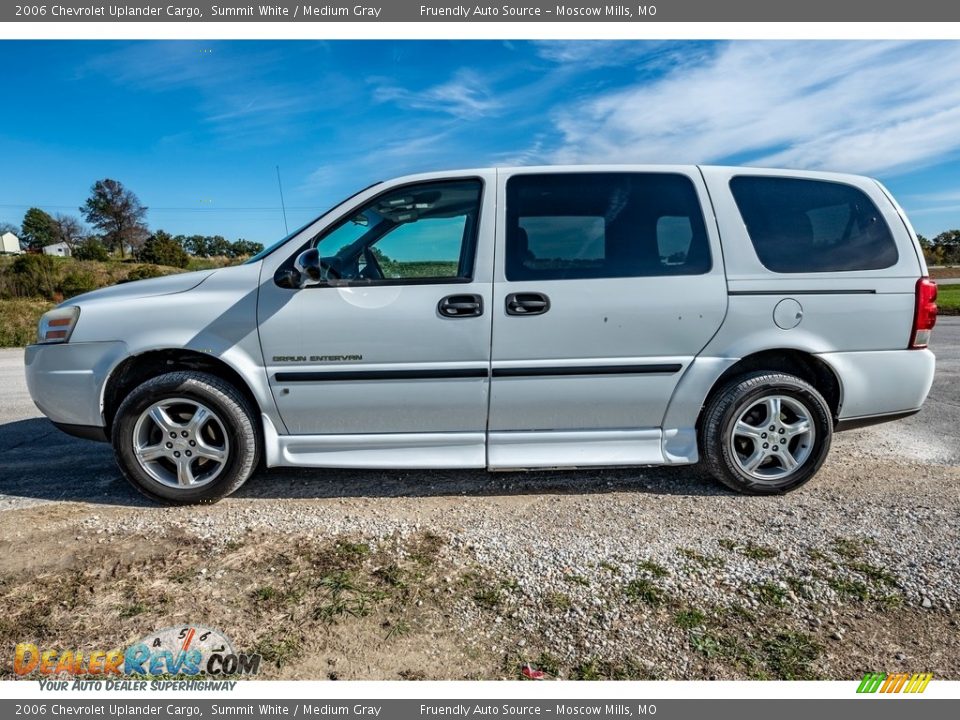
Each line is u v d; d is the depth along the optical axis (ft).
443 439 10.50
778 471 10.80
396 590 7.68
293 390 10.16
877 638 6.77
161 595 7.57
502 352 10.05
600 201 10.33
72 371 10.22
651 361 10.18
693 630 6.90
